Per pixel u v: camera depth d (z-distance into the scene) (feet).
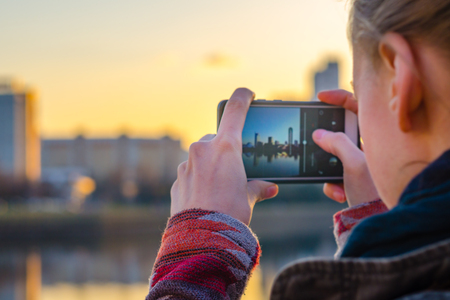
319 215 172.14
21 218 141.59
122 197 274.98
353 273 1.48
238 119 2.56
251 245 2.29
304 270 1.56
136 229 157.48
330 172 3.06
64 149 335.88
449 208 1.39
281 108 3.17
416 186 1.52
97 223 149.89
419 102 1.56
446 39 1.51
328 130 3.15
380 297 1.42
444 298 1.32
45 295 71.82
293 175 3.13
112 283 81.41
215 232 2.23
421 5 1.54
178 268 2.15
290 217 166.50
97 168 327.26
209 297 2.05
